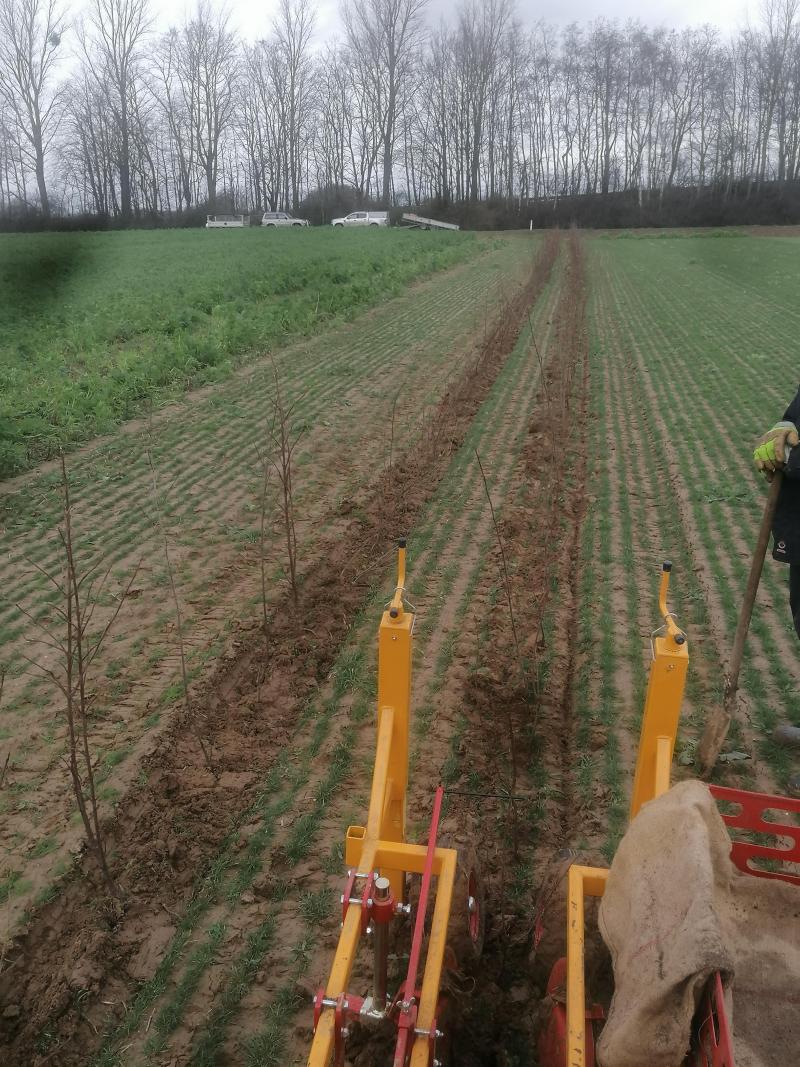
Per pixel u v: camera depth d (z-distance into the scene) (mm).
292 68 93250
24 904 4297
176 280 30547
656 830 2539
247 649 6895
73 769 4285
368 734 5742
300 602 7719
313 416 14219
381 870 3418
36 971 3979
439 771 5297
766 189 77812
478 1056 3260
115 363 17734
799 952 2781
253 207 101125
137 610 7562
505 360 18875
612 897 2543
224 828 4859
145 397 15336
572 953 2631
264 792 5168
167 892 4426
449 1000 3223
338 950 2559
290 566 7711
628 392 16141
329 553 8836
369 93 94562
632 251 47500
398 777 3387
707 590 7746
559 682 6395
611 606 7496
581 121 96438
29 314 24531
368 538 9227
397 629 3213
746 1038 2576
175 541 9125
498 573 8242
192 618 7406
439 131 96250
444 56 92938
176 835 4797
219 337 19625
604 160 94562
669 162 93438
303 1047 3555
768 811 4871
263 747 5648
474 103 93125
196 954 4023
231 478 11203
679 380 17000
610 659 6586
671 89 90125
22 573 8328
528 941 3775
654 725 3361
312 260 36562
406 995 2418
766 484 10781
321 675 6543
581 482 11203
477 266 38562
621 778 5191
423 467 11617
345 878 4465
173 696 6148
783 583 7859
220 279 29766
